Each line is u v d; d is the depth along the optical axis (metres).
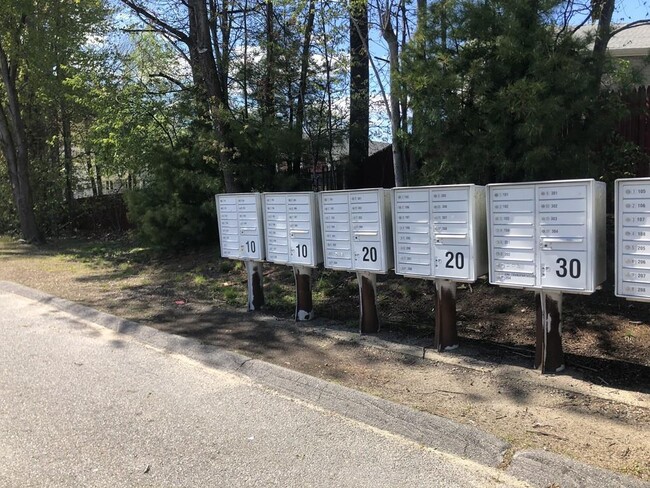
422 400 4.21
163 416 4.19
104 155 13.07
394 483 3.20
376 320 5.84
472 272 4.75
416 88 6.32
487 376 4.58
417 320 6.24
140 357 5.67
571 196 4.12
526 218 4.36
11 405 4.42
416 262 5.09
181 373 5.16
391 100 8.12
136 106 11.64
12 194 19.20
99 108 12.12
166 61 12.65
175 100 11.66
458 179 6.48
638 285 3.90
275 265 9.58
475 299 6.43
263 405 4.38
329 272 8.38
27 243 17.17
